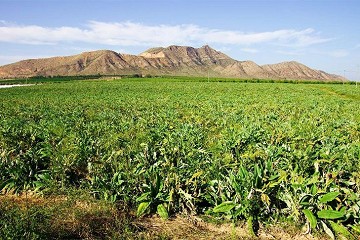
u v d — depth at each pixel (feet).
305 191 19.94
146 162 25.85
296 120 58.34
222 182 21.98
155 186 22.29
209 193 22.15
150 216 21.54
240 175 21.25
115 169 25.53
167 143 31.76
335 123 50.01
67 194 24.38
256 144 30.86
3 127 40.14
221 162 25.64
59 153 27.14
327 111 75.00
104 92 178.81
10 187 25.05
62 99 125.59
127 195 22.68
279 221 20.01
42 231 18.40
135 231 19.42
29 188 25.62
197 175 21.97
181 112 73.20
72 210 21.45
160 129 40.24
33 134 35.24
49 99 126.21
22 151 32.14
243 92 173.17
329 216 18.47
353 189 22.63
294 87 230.07
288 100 113.80
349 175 23.76
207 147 33.24
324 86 248.11
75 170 27.63
